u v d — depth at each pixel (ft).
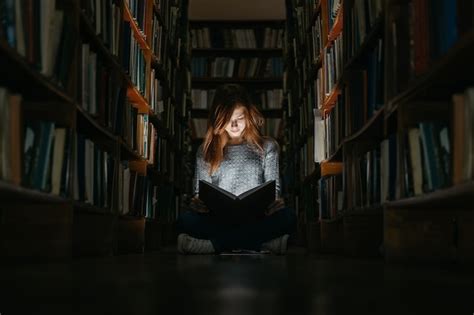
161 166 17.75
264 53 28.07
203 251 11.22
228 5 26.22
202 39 27.45
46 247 7.95
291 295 3.80
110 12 10.81
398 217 7.69
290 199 22.58
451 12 5.63
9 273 5.74
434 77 5.95
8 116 6.03
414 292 4.01
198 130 27.35
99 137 10.95
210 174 11.98
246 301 3.48
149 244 16.25
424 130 6.58
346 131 11.05
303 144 19.57
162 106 17.33
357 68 10.73
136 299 3.58
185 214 11.44
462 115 5.50
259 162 12.01
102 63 11.10
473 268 6.65
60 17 7.80
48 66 7.07
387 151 7.98
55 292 3.99
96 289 4.19
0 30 5.66
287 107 24.22
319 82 15.16
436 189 6.37
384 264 7.57
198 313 2.98
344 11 11.27
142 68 14.46
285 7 25.26
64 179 7.88
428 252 7.64
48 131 7.22
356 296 3.75
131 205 12.85
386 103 7.71
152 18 15.76
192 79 27.12
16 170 6.20
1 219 7.93
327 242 13.60
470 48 4.90
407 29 7.27
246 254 11.56
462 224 7.58
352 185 10.81
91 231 10.62
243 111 11.88
